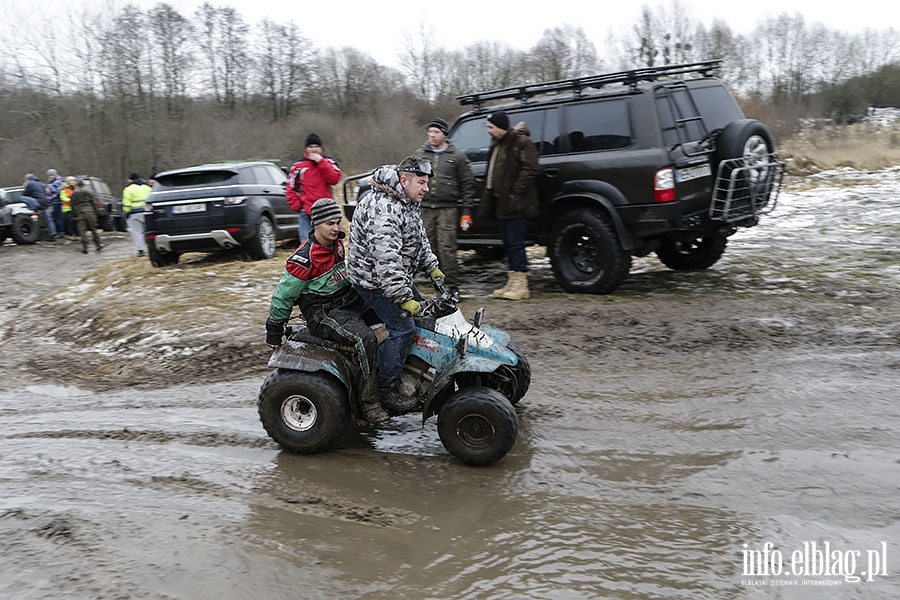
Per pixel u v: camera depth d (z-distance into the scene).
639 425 5.24
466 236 9.76
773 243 11.97
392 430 5.39
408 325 4.81
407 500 4.32
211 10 40.81
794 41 42.81
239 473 4.71
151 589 3.39
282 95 42.25
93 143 31.25
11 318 9.88
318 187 10.43
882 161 27.77
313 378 4.87
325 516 4.14
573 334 7.36
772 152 8.73
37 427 5.68
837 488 4.22
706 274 9.84
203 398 6.17
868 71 41.81
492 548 3.78
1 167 30.86
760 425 5.11
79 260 16.25
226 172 12.10
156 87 32.62
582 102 8.57
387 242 4.57
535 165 8.29
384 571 3.58
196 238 11.78
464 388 4.80
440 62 38.69
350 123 38.84
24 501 4.34
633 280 9.66
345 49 42.31
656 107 8.12
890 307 7.79
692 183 8.18
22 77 30.62
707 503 4.14
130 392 6.47
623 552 3.69
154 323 8.36
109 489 4.49
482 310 4.99
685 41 32.12
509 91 9.20
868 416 5.15
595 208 8.53
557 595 3.36
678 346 6.88
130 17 31.56
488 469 4.69
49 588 3.39
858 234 12.44
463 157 8.74
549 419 5.42
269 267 11.49
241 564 3.61
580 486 4.42
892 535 3.74
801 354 6.50
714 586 3.38
